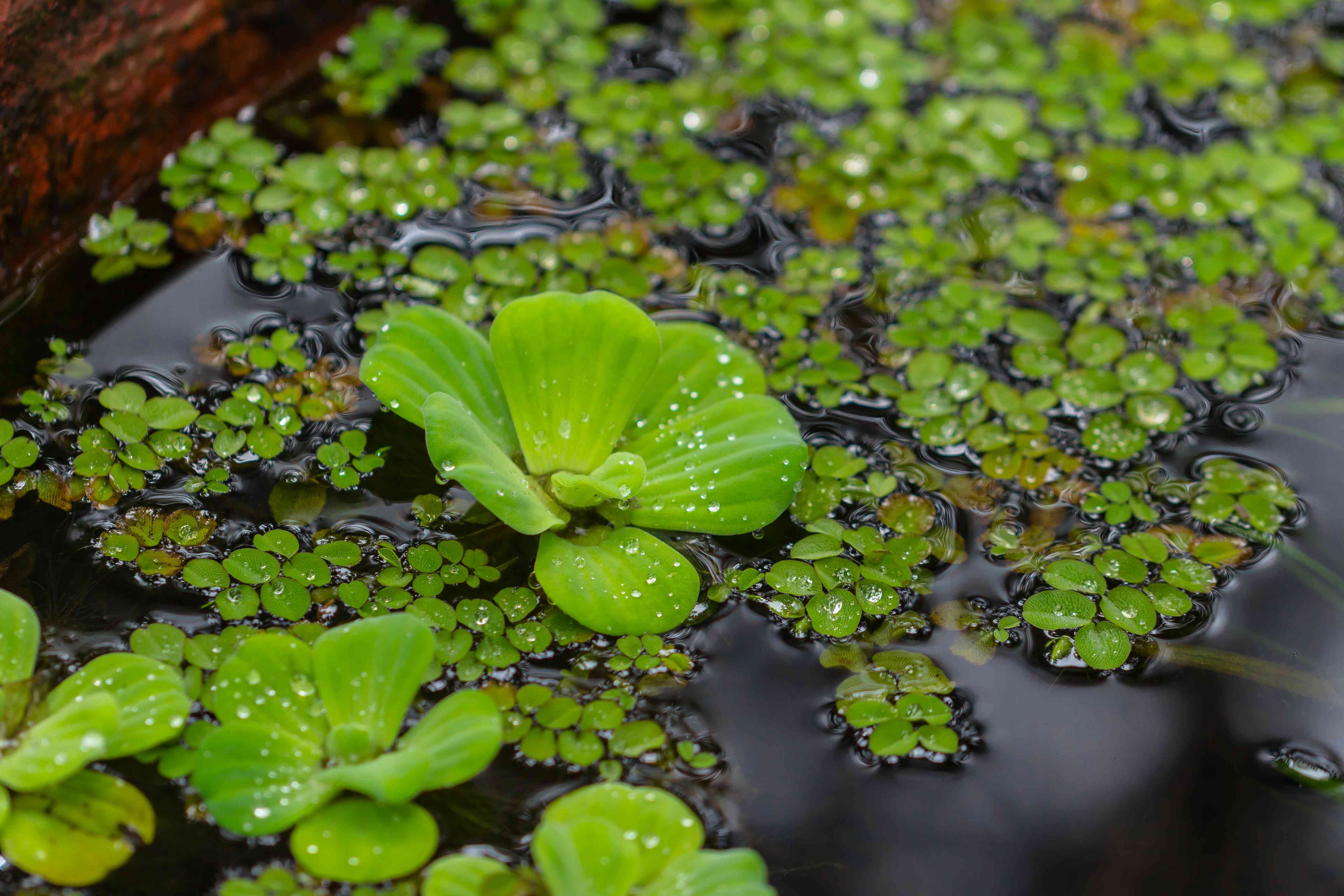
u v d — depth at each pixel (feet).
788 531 3.36
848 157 3.64
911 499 3.39
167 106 3.55
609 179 3.60
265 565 3.30
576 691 3.27
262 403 3.40
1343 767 3.27
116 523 3.32
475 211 3.56
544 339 3.32
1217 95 3.72
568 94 3.68
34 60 3.43
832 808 3.24
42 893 3.17
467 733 3.20
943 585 3.34
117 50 3.49
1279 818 3.25
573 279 3.50
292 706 3.21
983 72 3.74
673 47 3.74
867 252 3.56
